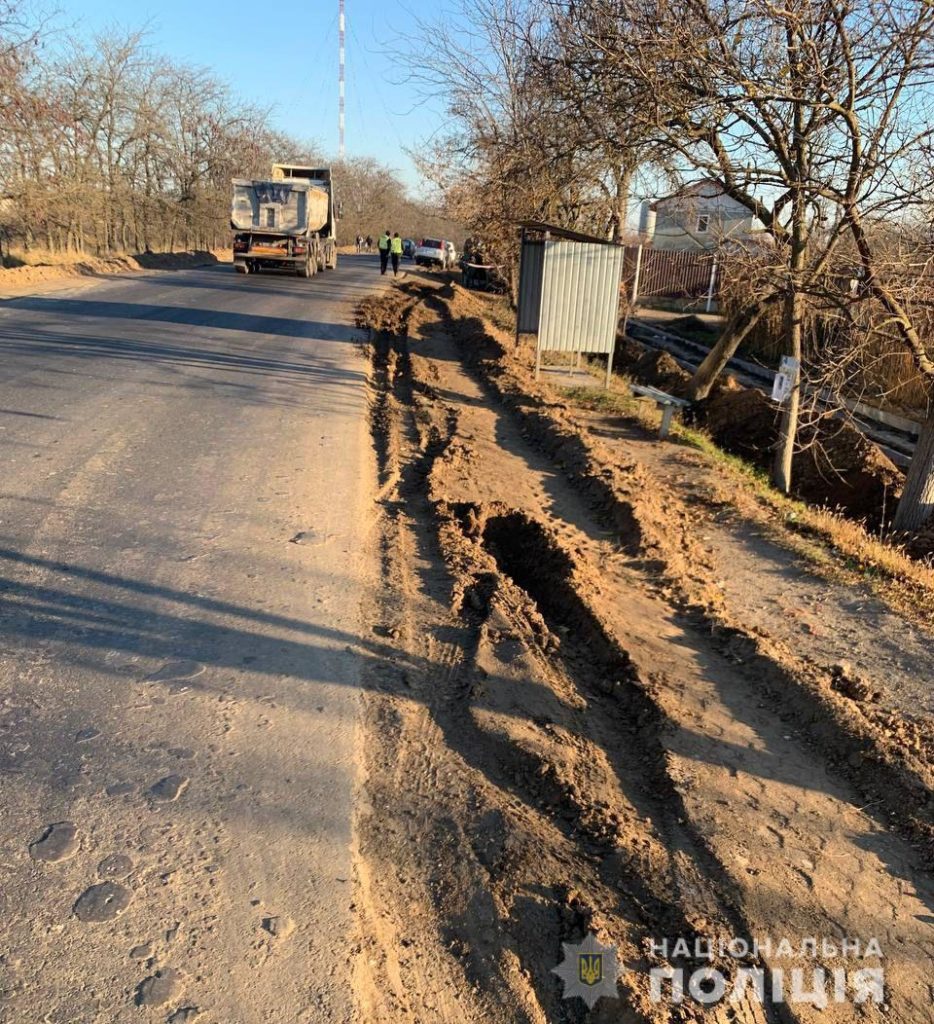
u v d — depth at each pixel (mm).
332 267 32344
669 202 10359
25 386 8320
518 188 13883
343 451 7195
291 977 2215
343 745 3236
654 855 2863
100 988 2119
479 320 16047
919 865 2979
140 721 3244
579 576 5027
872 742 3529
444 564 5078
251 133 43062
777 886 2777
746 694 4020
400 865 2699
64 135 22797
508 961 2383
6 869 2473
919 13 6188
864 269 6945
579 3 7840
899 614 5039
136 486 5816
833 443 10695
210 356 10891
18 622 3883
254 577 4586
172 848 2621
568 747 3404
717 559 5891
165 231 39531
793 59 6820
